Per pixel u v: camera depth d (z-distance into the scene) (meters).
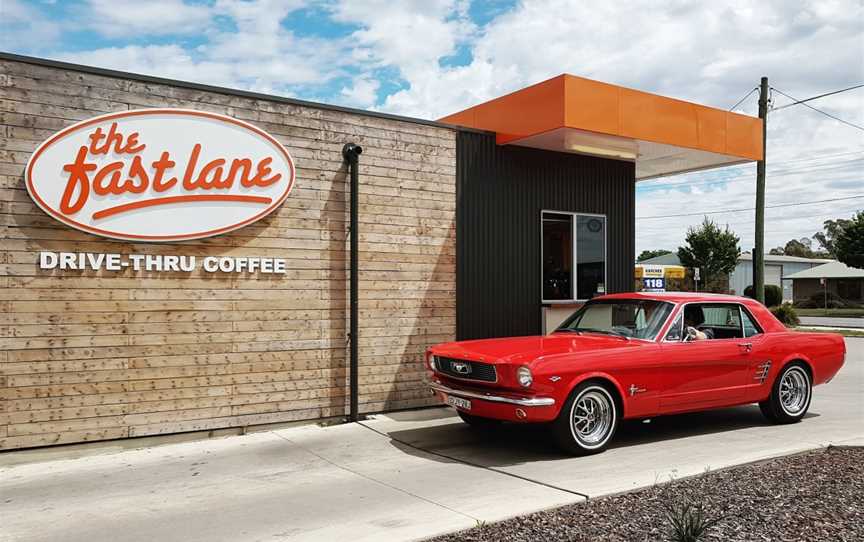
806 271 53.16
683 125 10.02
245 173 7.59
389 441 7.25
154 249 7.12
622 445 7.09
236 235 7.62
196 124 7.34
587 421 6.67
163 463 6.38
